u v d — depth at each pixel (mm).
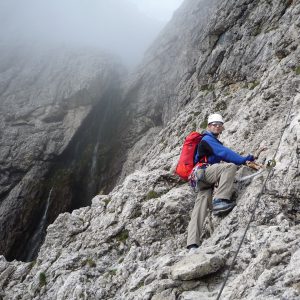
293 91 8164
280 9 12203
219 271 4828
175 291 4688
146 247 7012
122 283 6395
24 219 21312
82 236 8555
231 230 5512
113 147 24203
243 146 7816
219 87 13102
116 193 9102
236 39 13352
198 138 6145
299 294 3604
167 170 9578
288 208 5402
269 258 4297
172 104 21297
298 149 5652
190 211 7363
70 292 6742
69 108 26109
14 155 23234
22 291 8102
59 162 23812
